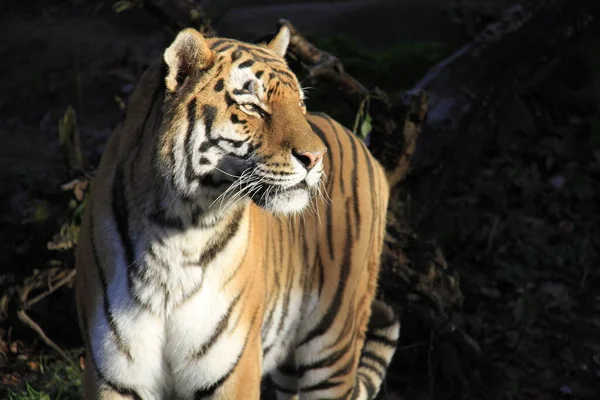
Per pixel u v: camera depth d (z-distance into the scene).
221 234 5.88
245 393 6.13
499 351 10.05
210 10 17.44
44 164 13.54
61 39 17.81
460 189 13.31
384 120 9.53
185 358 5.94
